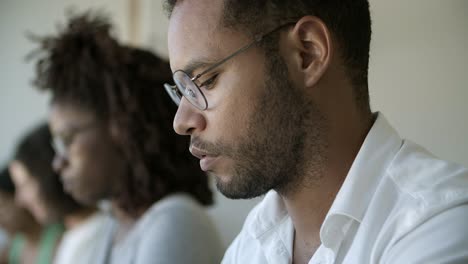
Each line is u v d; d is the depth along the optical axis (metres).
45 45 1.57
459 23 1.94
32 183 2.23
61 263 2.10
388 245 0.71
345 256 0.77
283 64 0.81
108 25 1.57
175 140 1.47
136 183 1.45
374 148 0.81
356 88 0.85
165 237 1.28
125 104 1.44
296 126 0.80
